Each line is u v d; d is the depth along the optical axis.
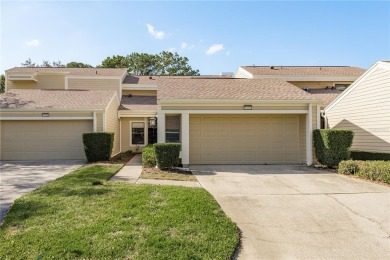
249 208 6.00
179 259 3.65
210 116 12.80
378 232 4.83
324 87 20.70
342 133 11.21
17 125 14.29
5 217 4.98
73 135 14.51
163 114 11.80
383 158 11.30
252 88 13.59
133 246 3.92
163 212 5.19
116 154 17.50
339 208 6.01
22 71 21.83
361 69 22.19
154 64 47.66
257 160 12.93
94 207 5.45
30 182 8.31
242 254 4.07
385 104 11.48
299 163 12.96
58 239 4.06
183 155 11.73
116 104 18.00
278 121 13.04
